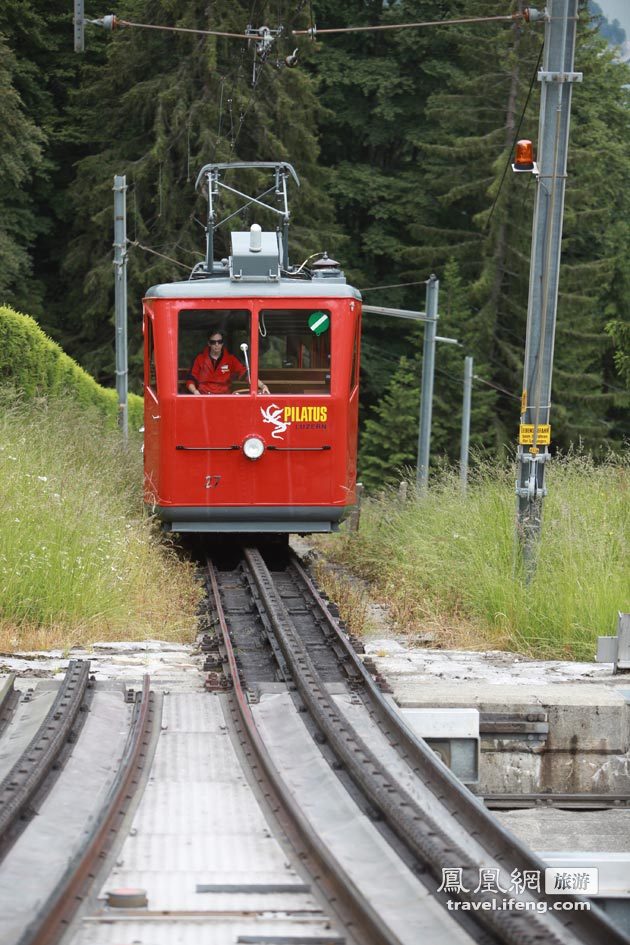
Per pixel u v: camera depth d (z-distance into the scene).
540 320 24.48
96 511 24.34
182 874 10.01
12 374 42.66
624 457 29.44
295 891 9.67
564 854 12.62
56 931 8.48
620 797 16.03
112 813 11.21
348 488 28.36
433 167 89.38
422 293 93.38
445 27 89.25
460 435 85.38
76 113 84.94
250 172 77.06
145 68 82.50
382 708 15.12
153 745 14.09
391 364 91.44
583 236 93.88
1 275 78.56
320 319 27.75
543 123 24.38
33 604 20.70
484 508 27.02
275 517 27.78
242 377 27.69
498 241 86.50
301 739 14.25
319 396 27.59
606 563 22.69
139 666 18.25
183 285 27.80
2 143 72.56
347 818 11.59
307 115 82.12
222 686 16.81
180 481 27.55
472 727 15.35
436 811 11.78
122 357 48.34
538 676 18.03
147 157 78.69
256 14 76.38
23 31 82.31
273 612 21.14
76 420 36.09
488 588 22.94
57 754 13.10
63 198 85.88
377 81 89.62
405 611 23.92
